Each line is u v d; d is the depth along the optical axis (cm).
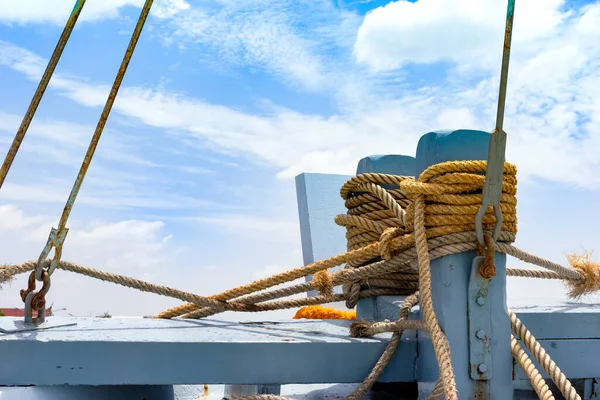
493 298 289
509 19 244
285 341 293
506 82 256
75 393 318
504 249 289
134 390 327
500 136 270
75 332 292
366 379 295
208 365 283
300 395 363
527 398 338
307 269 346
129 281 345
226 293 357
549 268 370
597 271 386
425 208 290
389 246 317
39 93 254
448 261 287
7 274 320
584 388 336
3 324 304
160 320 347
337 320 372
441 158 295
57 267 331
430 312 274
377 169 379
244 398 268
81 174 269
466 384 282
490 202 279
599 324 330
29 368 267
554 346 323
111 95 252
